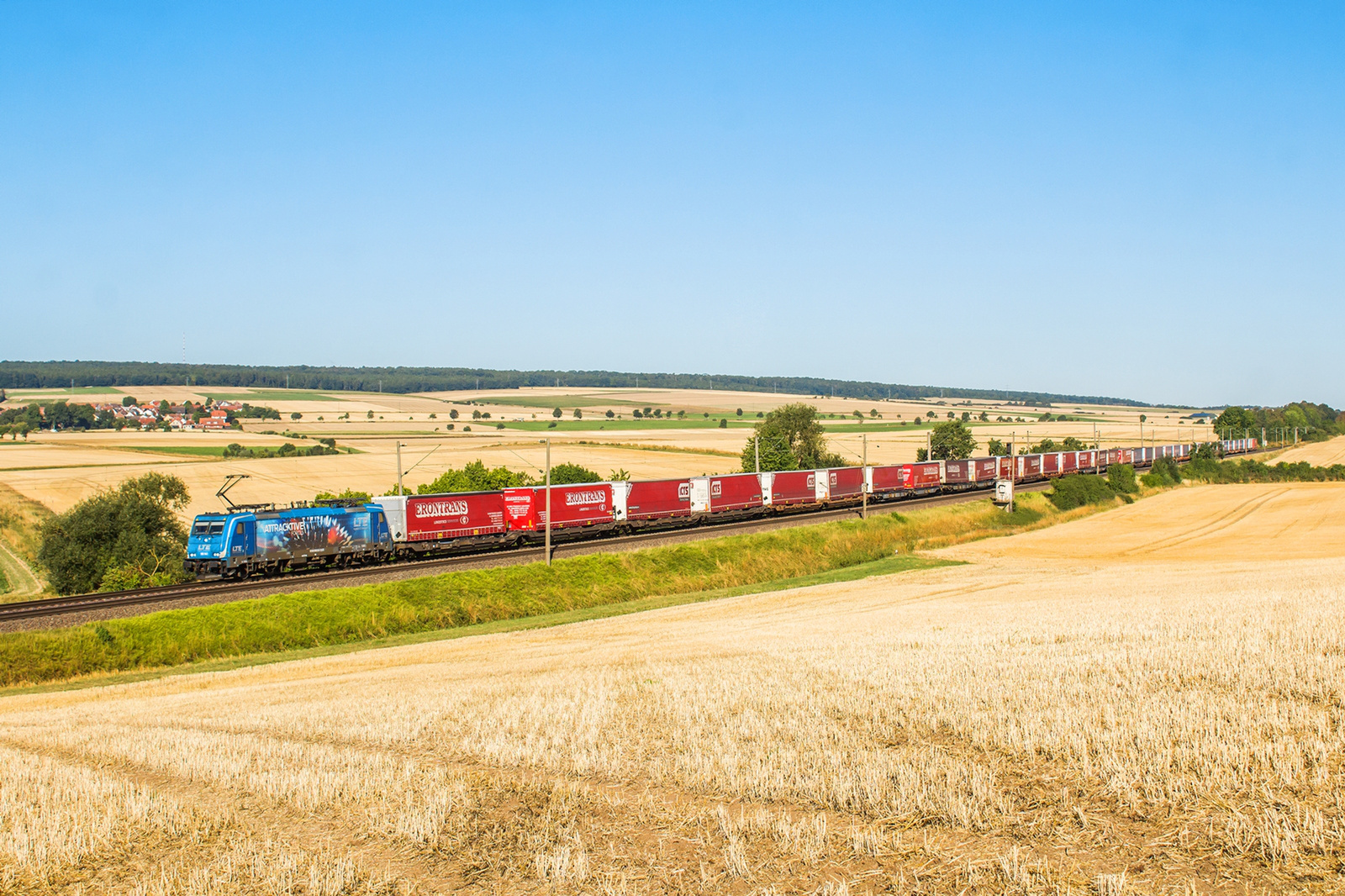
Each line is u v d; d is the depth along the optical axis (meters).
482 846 9.95
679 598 43.94
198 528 43.94
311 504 53.06
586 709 16.14
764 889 8.47
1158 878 8.05
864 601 37.84
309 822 10.91
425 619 38.78
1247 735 10.92
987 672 16.47
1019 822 9.45
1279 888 7.74
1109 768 10.38
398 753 14.02
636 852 9.59
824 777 11.16
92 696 25.59
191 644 33.34
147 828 10.93
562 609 42.72
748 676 18.61
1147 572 45.16
